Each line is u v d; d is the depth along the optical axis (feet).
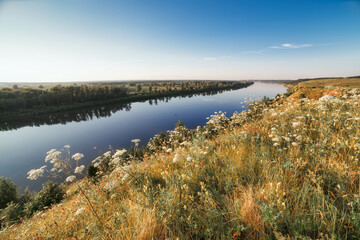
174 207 6.87
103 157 15.98
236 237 5.38
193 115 266.36
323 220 5.17
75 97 345.92
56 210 13.87
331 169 7.25
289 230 5.28
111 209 9.10
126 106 367.86
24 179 104.53
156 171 11.85
